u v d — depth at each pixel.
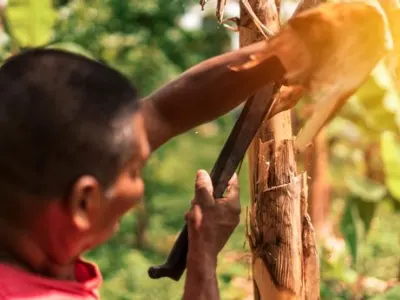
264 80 1.33
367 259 4.16
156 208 7.58
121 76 1.17
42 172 1.07
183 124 1.32
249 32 1.69
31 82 1.10
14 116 1.08
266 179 1.70
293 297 1.70
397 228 4.50
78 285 1.15
